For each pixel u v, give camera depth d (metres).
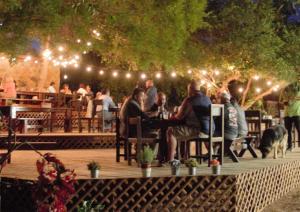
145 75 19.00
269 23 18.36
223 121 9.30
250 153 12.30
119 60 15.18
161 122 9.01
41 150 13.50
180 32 12.63
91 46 12.41
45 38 11.52
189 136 8.92
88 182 7.09
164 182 7.51
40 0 9.67
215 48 17.66
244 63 17.77
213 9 18.73
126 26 11.57
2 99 16.42
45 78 19.22
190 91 9.12
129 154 9.24
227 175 7.80
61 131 16.95
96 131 17.30
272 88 18.72
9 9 9.59
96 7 10.92
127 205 7.36
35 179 7.02
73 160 10.27
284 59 18.95
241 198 8.11
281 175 10.23
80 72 24.09
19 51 10.16
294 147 15.06
